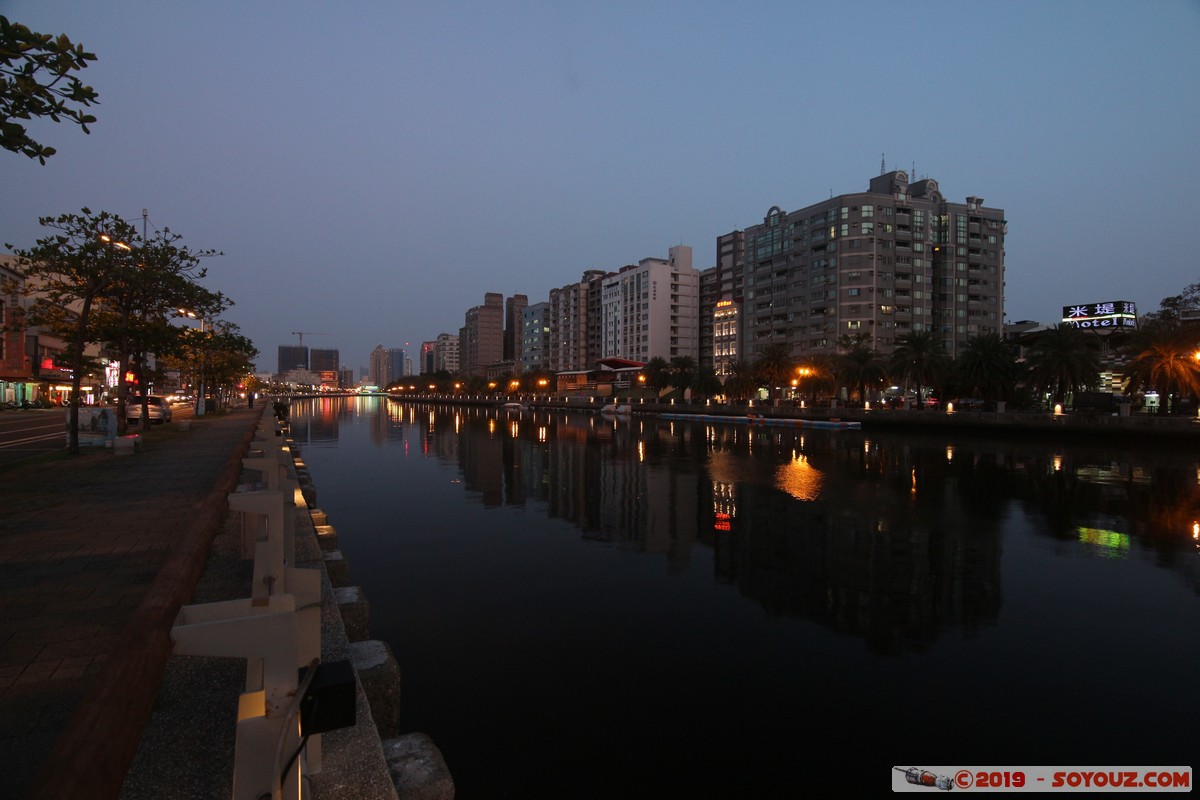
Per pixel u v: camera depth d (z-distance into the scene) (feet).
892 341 290.35
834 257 301.02
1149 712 23.75
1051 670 27.09
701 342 439.22
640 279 438.81
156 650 10.09
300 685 6.69
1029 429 144.97
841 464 99.66
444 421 232.53
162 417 102.89
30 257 53.57
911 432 169.17
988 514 59.52
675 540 49.11
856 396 217.36
